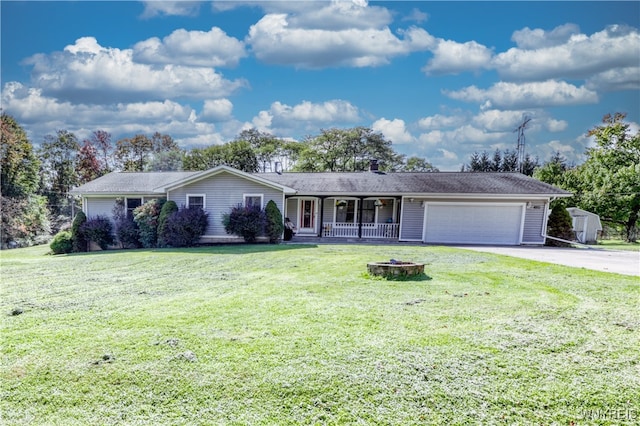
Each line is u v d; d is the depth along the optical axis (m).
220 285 6.48
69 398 2.72
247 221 14.80
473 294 5.64
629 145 26.83
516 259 9.97
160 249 13.66
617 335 3.85
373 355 3.38
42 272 8.39
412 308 4.86
